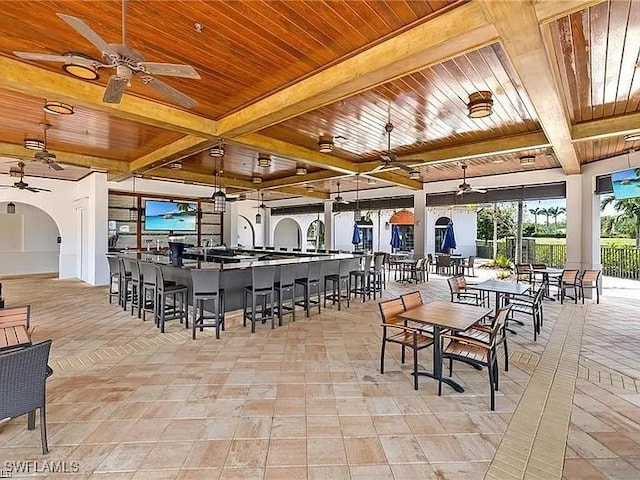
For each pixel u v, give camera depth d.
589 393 3.06
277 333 4.87
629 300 7.36
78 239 10.38
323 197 13.02
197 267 4.99
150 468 2.06
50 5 2.44
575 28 2.70
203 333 4.85
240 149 6.46
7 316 3.08
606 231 14.79
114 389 3.09
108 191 9.41
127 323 5.38
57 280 9.97
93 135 5.56
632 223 14.10
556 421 2.61
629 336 4.78
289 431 2.46
